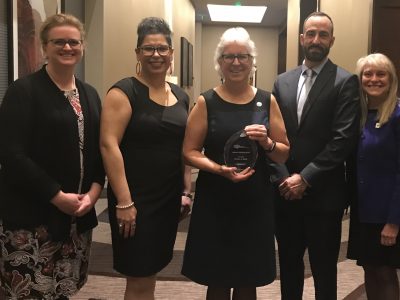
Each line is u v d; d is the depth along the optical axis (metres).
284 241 2.62
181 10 11.27
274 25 16.64
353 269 3.73
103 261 3.82
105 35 5.81
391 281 2.44
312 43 2.50
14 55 3.68
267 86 17.06
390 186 2.34
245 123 2.07
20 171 1.94
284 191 2.42
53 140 2.02
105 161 2.09
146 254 2.16
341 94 2.43
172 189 2.23
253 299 2.22
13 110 1.96
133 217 2.11
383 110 2.36
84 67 5.76
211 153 2.12
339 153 2.37
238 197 2.11
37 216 2.03
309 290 3.27
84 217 2.18
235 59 2.03
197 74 16.25
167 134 2.17
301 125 2.49
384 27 4.82
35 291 2.07
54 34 2.02
